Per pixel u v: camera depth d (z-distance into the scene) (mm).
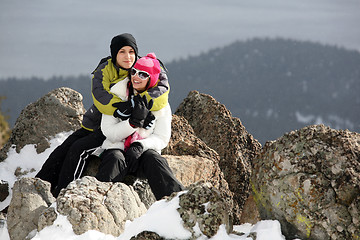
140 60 9930
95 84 10195
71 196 7207
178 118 12961
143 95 9844
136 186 9945
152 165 9445
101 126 10016
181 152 12148
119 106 9773
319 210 6859
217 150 13523
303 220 6926
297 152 7336
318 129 7500
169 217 6797
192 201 6895
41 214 7012
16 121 13297
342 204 6812
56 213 6973
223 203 6961
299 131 7578
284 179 7211
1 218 8188
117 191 7625
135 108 9680
